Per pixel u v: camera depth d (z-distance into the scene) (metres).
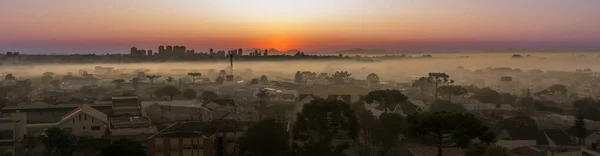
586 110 111.81
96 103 110.62
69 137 70.88
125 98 109.19
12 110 96.88
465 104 121.12
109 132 79.25
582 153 61.12
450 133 48.53
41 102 119.75
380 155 71.19
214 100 111.88
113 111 103.06
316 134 62.56
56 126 77.62
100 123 80.31
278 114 101.25
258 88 165.50
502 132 77.25
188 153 63.25
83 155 72.62
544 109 126.44
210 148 63.34
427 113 50.59
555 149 65.88
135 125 80.94
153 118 100.56
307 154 58.31
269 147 63.69
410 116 51.66
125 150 61.91
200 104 108.12
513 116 96.56
